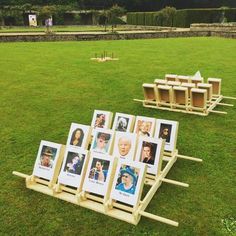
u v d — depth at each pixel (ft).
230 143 20.21
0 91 34.12
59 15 182.39
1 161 18.37
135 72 43.27
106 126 19.06
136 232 12.69
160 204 14.29
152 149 15.17
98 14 184.85
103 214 13.64
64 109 27.61
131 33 97.19
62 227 13.07
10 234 12.79
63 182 14.64
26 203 14.53
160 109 26.58
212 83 28.25
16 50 69.77
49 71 44.86
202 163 17.70
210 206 14.19
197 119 24.25
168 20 153.38
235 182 15.92
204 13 136.87
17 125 24.03
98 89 34.14
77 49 70.54
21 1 194.29
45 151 15.43
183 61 52.01
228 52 61.31
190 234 12.59
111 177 13.67
